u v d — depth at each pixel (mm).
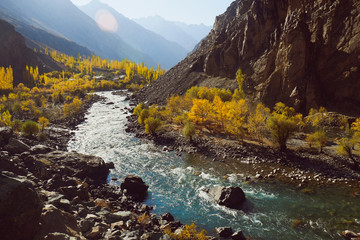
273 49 85188
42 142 54969
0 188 12477
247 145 54656
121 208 28953
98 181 37531
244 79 98688
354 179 37625
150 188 36750
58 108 110875
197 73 130750
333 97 68938
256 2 105688
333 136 56188
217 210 30109
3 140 36812
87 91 182000
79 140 63844
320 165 43000
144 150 56312
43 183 29641
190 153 53875
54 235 14547
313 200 31797
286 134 49344
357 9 68188
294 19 80875
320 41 73875
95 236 18250
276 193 34219
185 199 33188
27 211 13125
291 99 72875
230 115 62188
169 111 85938
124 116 98125
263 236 24531
